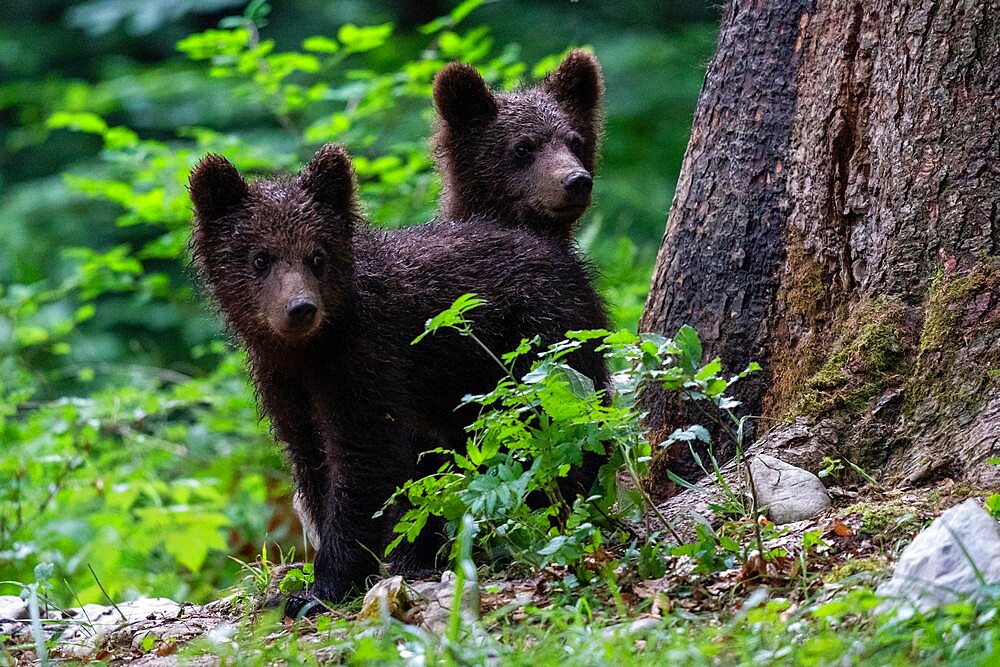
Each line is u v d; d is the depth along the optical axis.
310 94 18.69
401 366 10.80
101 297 26.22
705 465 11.26
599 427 9.27
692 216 11.62
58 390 23.58
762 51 11.28
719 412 11.23
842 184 10.82
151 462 17.66
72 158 28.72
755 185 11.25
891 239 10.46
